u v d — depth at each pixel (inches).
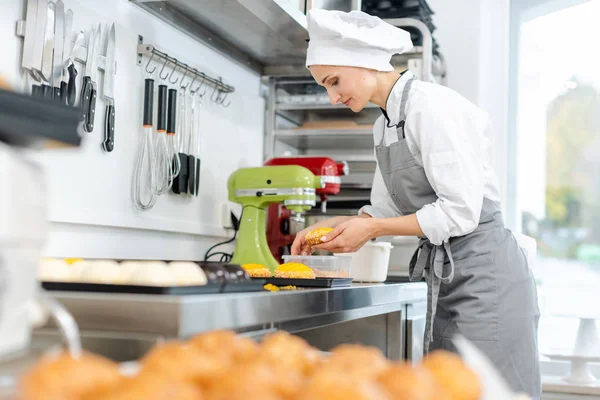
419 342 98.3
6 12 65.8
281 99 121.3
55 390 20.7
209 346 27.3
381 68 79.4
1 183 25.3
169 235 93.5
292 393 22.2
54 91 69.9
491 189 79.7
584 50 144.0
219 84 103.0
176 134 93.9
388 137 82.1
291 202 92.0
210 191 103.4
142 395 19.8
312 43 79.8
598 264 142.3
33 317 29.3
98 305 41.2
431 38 123.2
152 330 40.3
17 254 26.4
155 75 90.0
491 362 76.0
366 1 120.0
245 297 47.4
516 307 76.2
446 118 74.2
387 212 91.8
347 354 26.7
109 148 79.5
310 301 58.9
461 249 77.8
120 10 83.6
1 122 26.7
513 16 145.5
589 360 121.6
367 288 74.0
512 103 145.3
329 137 121.6
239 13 93.1
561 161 144.9
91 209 77.4
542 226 145.6
